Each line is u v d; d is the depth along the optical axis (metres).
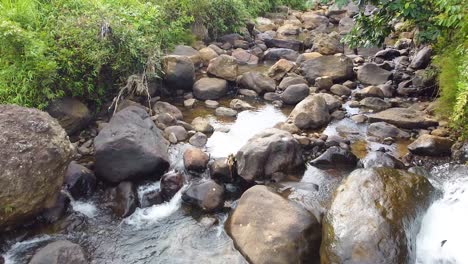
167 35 8.77
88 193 5.31
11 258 4.32
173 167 5.77
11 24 5.70
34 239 4.59
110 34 6.83
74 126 6.30
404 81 8.28
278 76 8.71
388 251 3.74
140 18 7.88
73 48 6.41
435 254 4.11
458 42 6.50
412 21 6.93
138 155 5.35
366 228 3.92
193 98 7.84
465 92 5.10
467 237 4.27
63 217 4.92
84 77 6.59
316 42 10.52
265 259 4.14
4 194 4.26
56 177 4.73
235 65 8.46
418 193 4.44
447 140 5.94
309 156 6.08
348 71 8.69
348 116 7.26
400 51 9.91
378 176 4.57
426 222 4.34
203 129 6.68
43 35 6.27
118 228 4.86
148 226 4.90
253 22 12.22
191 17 9.42
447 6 5.35
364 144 6.35
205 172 5.69
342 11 14.35
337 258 3.83
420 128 6.69
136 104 6.95
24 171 4.40
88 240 4.66
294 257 4.16
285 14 14.58
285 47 10.97
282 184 5.40
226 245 4.57
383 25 6.75
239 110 7.53
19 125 4.61
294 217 4.46
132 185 5.32
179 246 4.61
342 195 4.44
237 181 5.55
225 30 10.97
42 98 6.00
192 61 8.59
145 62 7.20
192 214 5.08
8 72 5.77
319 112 6.91
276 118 7.24
